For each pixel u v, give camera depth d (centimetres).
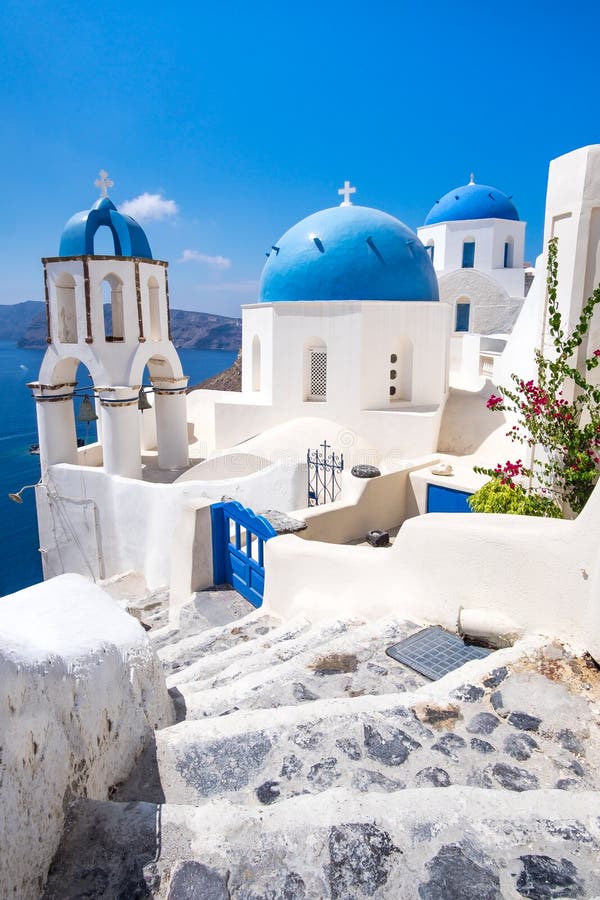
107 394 1524
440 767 314
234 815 254
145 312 1590
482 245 2812
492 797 265
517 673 391
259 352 1722
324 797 265
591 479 582
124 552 1550
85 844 242
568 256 607
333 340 1496
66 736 261
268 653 534
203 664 569
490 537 475
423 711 359
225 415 1641
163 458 1798
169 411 1769
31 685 238
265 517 848
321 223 1606
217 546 891
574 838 243
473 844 239
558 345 593
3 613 354
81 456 1830
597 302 568
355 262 1527
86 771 275
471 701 368
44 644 307
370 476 1133
